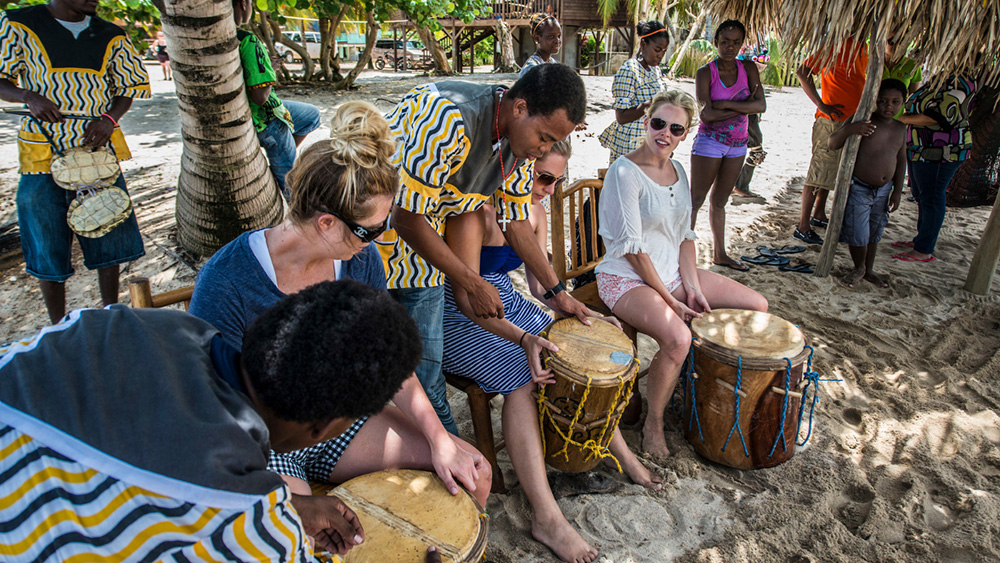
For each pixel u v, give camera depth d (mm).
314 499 1638
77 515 1024
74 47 3500
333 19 15227
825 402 3395
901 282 4828
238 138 4441
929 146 4910
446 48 24969
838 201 4680
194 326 1317
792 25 4629
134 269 4574
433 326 2461
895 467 2930
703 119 4812
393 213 2203
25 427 1031
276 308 1229
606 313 3350
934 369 3719
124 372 1115
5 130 8906
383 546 1729
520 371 2547
